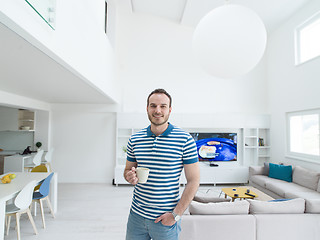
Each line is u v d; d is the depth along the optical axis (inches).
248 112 235.0
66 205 158.9
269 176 189.8
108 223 129.0
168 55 236.2
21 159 194.7
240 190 152.6
